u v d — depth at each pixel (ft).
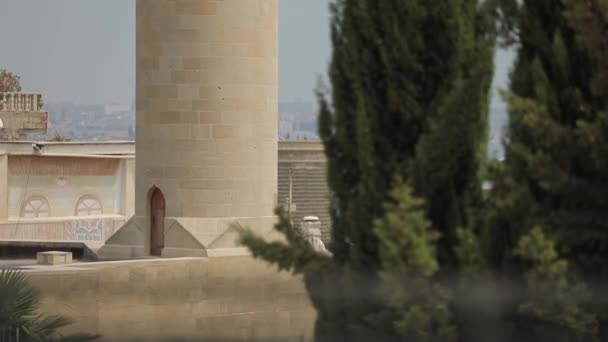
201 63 164.96
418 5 66.74
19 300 113.29
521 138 67.46
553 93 67.31
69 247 179.63
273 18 169.89
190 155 165.37
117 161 222.89
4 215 206.49
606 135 64.85
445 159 65.10
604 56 65.16
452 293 64.90
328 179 69.67
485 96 66.74
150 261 146.51
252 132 167.22
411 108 66.44
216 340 125.70
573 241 65.77
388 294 64.44
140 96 168.86
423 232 61.82
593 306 66.18
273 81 169.99
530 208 65.72
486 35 68.49
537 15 69.72
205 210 164.96
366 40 67.77
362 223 66.49
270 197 169.07
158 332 130.82
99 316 133.90
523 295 65.51
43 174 213.25
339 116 68.90
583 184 65.77
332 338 67.82
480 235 66.28
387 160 66.74
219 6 164.96
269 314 123.75
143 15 167.84
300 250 69.15
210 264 152.15
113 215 221.66
